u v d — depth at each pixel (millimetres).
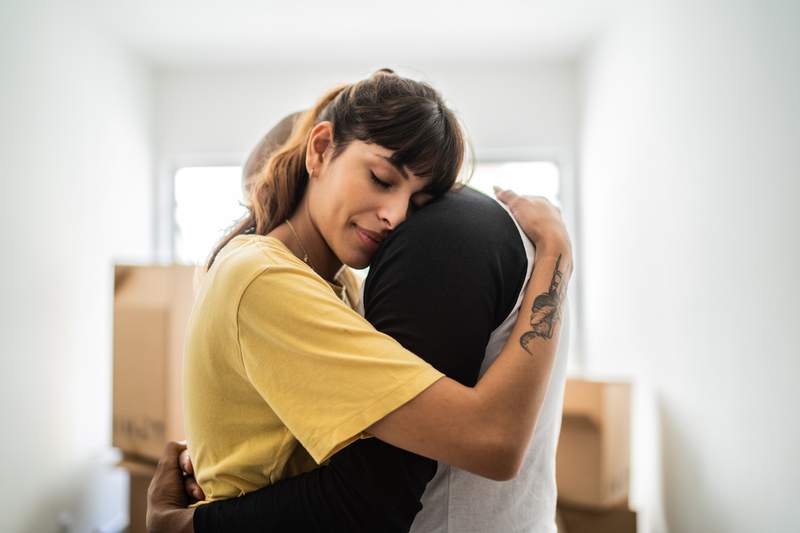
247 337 679
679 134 2043
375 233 783
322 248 876
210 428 752
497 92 3518
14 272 2143
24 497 2193
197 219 3555
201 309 745
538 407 658
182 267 2270
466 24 2994
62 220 2484
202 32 3041
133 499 2389
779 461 1446
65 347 2492
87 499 2652
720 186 1734
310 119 903
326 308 665
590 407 2189
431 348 656
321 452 631
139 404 2305
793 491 1388
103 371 2826
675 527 2113
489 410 621
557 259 747
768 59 1458
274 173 876
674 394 2107
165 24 2941
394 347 641
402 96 769
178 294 2273
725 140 1698
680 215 2035
